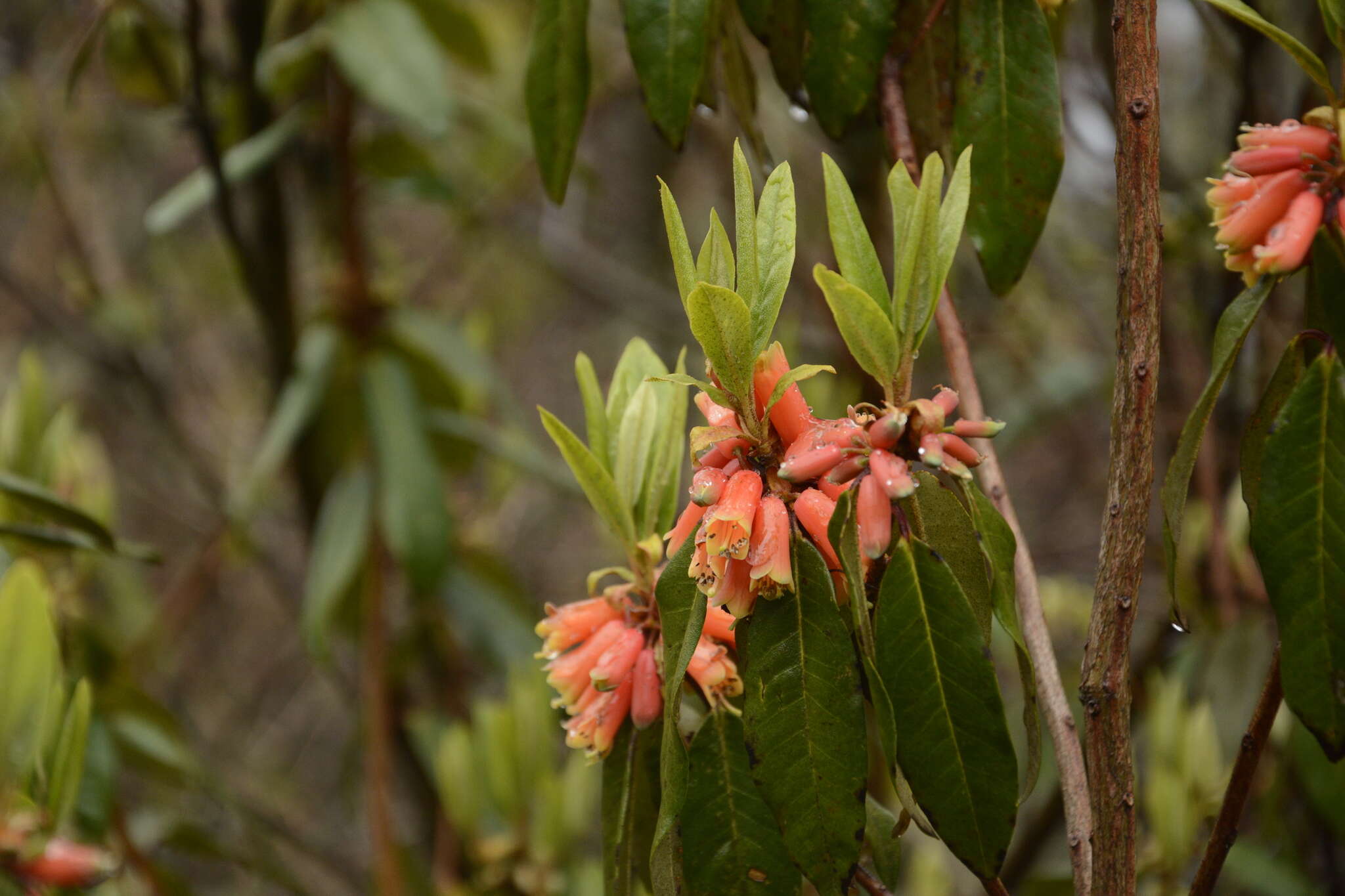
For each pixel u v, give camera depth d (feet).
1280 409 3.44
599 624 3.52
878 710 3.32
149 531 10.80
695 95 3.76
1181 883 4.50
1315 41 5.05
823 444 3.34
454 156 8.50
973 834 3.34
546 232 9.14
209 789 5.44
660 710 3.48
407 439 5.82
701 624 3.36
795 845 3.36
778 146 7.55
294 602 7.98
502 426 7.79
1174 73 7.34
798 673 3.36
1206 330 5.43
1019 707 6.01
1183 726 4.57
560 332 12.68
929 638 3.34
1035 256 7.27
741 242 3.35
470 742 5.52
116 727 5.11
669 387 3.59
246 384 10.59
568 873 5.04
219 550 7.20
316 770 11.02
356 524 5.83
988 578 3.38
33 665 3.76
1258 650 4.86
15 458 4.56
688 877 3.45
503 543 10.59
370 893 6.28
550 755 5.09
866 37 3.72
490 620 6.38
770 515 3.34
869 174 4.23
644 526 3.53
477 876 5.37
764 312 3.37
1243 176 3.44
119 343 8.04
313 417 6.40
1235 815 3.38
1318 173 3.41
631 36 3.76
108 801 4.31
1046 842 5.45
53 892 3.81
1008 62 3.70
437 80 5.28
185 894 4.83
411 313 6.18
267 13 5.82
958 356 3.68
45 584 4.54
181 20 5.78
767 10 3.80
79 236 8.50
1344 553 3.34
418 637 6.73
